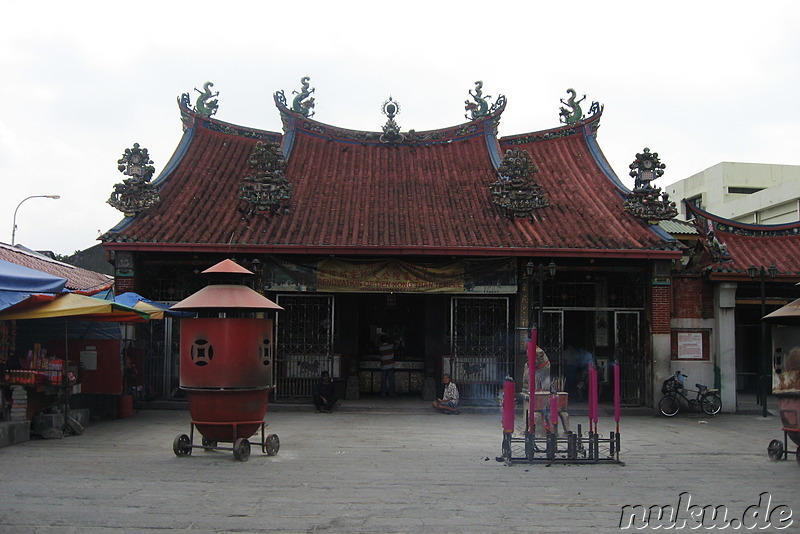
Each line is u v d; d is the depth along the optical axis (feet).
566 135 83.15
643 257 63.21
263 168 67.92
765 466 36.50
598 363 70.74
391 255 63.10
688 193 172.65
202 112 79.20
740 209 148.15
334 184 73.92
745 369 90.94
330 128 81.56
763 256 70.13
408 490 28.30
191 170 73.41
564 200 72.79
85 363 55.01
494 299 66.18
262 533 21.57
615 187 75.00
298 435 47.55
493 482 30.45
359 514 24.04
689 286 67.72
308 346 65.67
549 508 25.46
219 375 35.86
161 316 56.29
